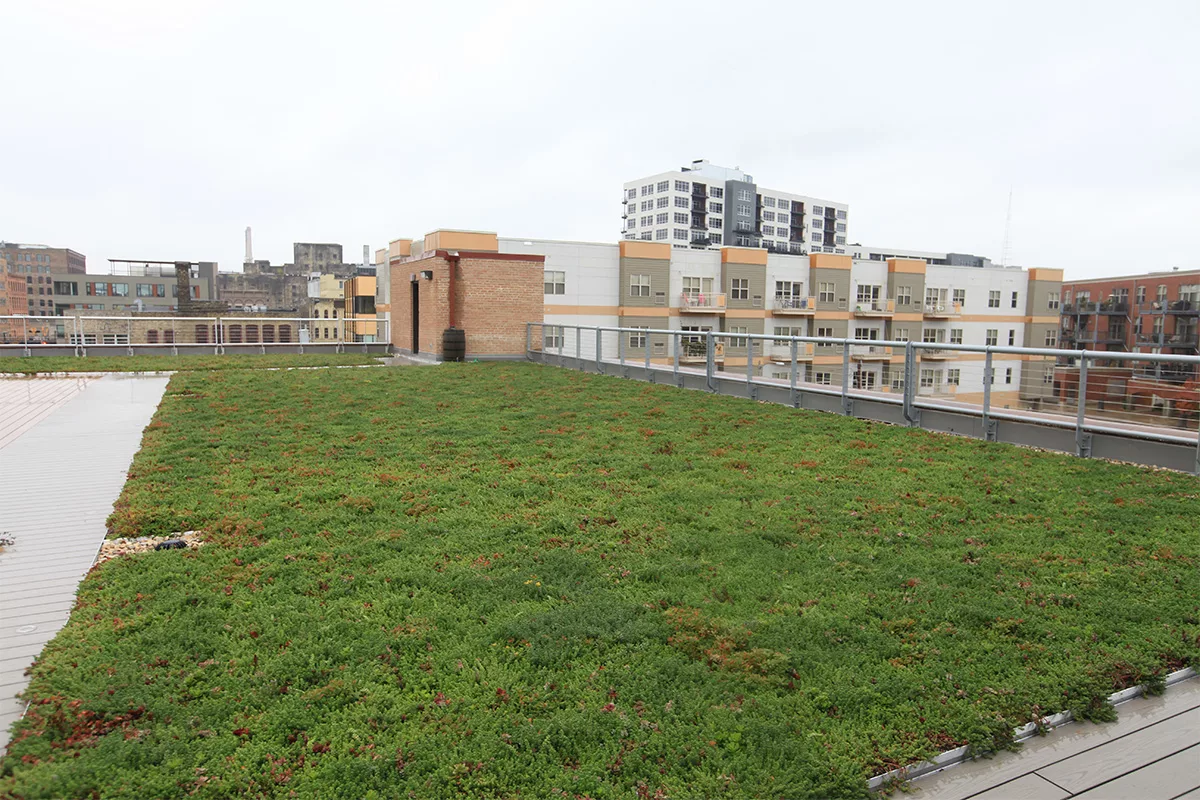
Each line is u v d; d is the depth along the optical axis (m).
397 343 25.22
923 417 9.20
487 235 37.06
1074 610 3.71
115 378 15.41
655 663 3.22
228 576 4.19
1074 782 2.56
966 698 2.96
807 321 48.34
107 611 3.70
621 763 2.58
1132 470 6.61
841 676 3.11
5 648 3.40
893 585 4.04
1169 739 2.79
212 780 2.47
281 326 59.44
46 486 6.32
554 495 5.89
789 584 4.05
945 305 52.22
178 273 55.16
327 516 5.27
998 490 5.95
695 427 9.10
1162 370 6.98
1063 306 58.66
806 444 8.00
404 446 7.84
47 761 2.56
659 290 43.03
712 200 100.06
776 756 2.63
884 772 2.58
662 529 5.00
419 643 3.38
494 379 14.83
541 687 3.04
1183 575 4.10
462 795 2.43
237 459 7.21
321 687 3.02
